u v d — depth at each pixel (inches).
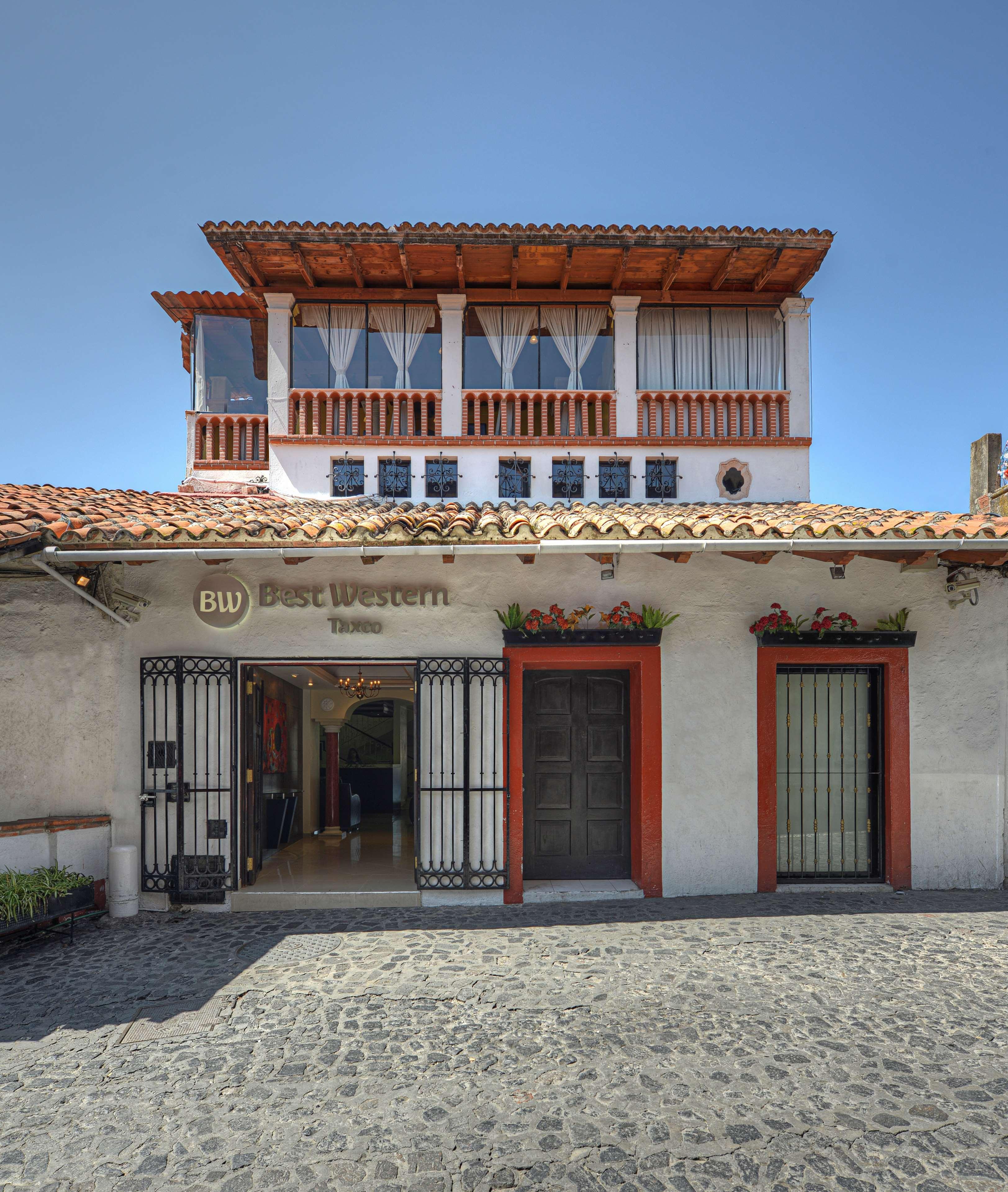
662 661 303.4
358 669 459.8
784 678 313.4
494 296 440.8
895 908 282.5
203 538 252.1
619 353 436.8
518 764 299.4
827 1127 145.7
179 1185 131.3
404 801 638.5
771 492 430.3
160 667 294.7
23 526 247.9
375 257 412.2
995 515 417.4
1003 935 251.0
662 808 301.0
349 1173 134.0
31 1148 141.9
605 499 427.8
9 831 269.3
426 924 270.5
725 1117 149.5
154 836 292.7
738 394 434.3
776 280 435.8
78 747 294.7
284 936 259.4
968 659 312.2
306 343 439.8
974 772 310.7
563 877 316.5
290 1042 181.9
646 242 400.2
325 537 255.8
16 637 293.7
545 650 302.4
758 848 303.1
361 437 423.8
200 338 469.1
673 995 205.0
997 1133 143.5
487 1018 193.0
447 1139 143.6
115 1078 166.2
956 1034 182.5
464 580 304.0
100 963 235.9
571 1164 135.8
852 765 314.3
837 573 299.4
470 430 435.8
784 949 239.1
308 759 487.5
